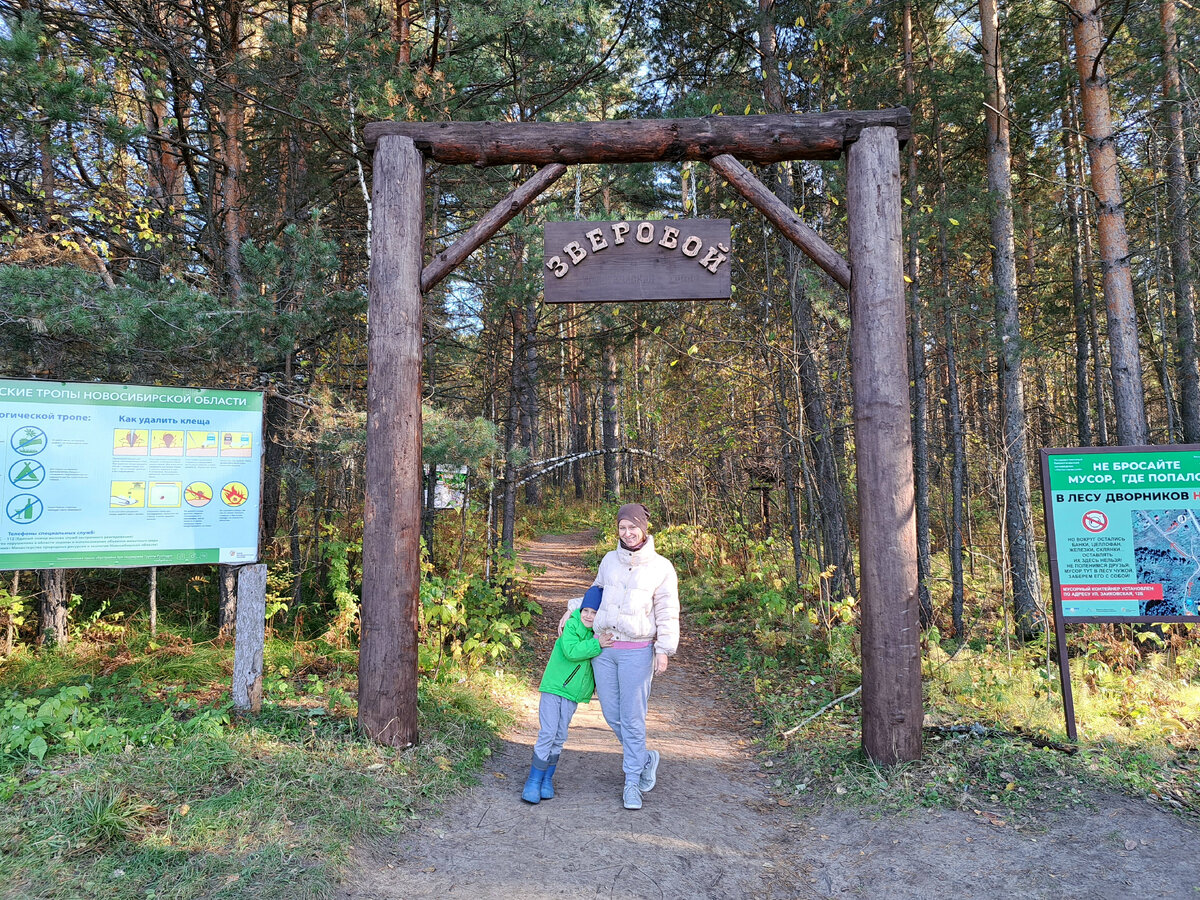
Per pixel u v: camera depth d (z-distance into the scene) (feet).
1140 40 27.58
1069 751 13.58
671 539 45.14
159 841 9.34
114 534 13.94
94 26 23.48
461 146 14.58
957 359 32.91
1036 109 34.73
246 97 23.38
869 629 13.64
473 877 9.87
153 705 14.78
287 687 15.98
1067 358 55.72
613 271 14.99
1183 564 14.34
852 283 13.96
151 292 17.87
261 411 15.30
